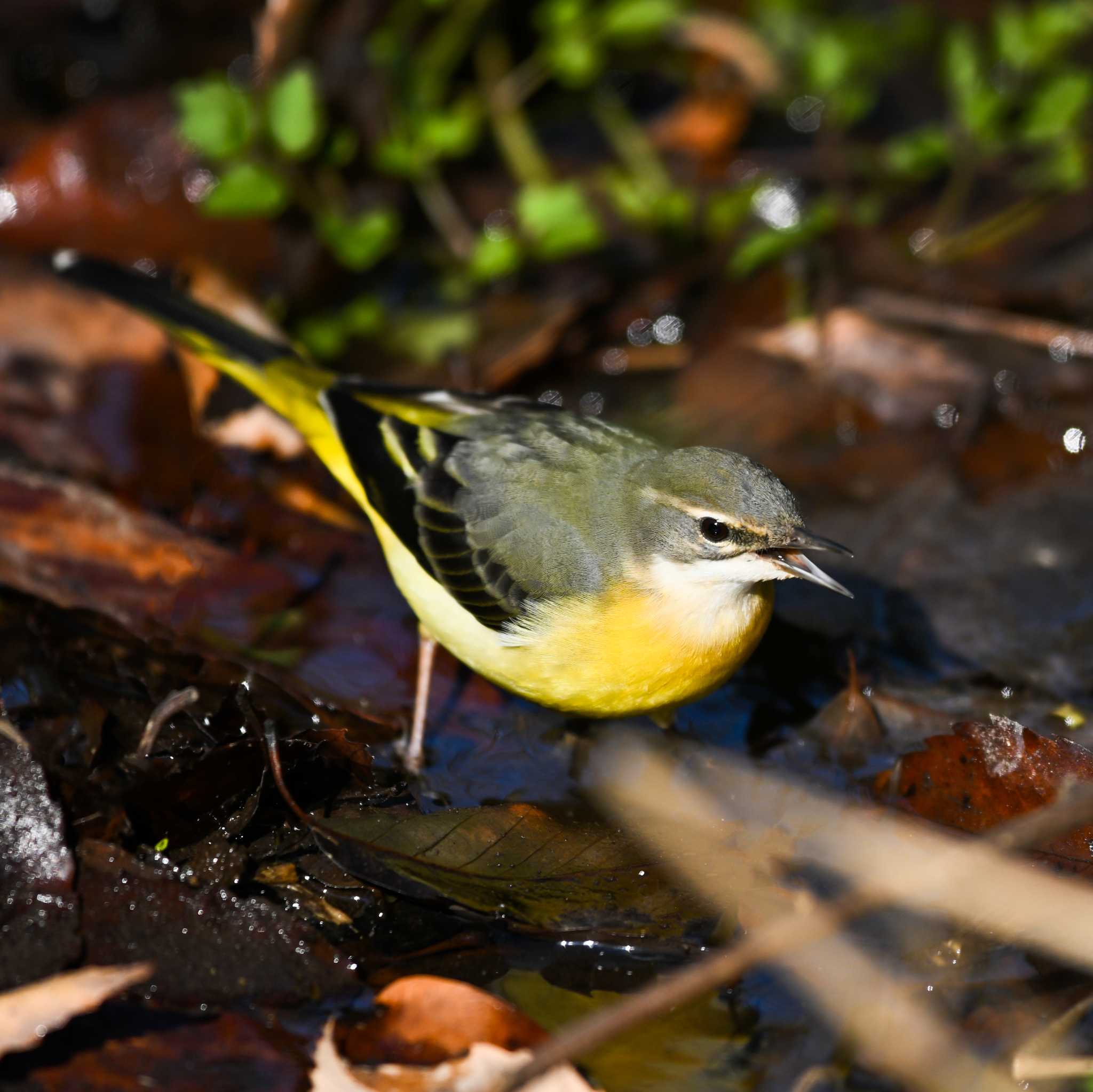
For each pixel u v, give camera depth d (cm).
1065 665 1078
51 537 1116
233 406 1264
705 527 931
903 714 1024
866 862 879
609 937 812
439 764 984
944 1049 757
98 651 977
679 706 1013
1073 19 1546
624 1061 749
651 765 994
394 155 1512
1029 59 1552
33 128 1603
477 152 1666
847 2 1823
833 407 1367
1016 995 791
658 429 1359
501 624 983
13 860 776
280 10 1497
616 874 858
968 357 1404
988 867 846
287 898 829
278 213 1501
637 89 1756
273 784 867
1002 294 1485
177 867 820
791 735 1025
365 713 1008
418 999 743
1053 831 800
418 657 1088
